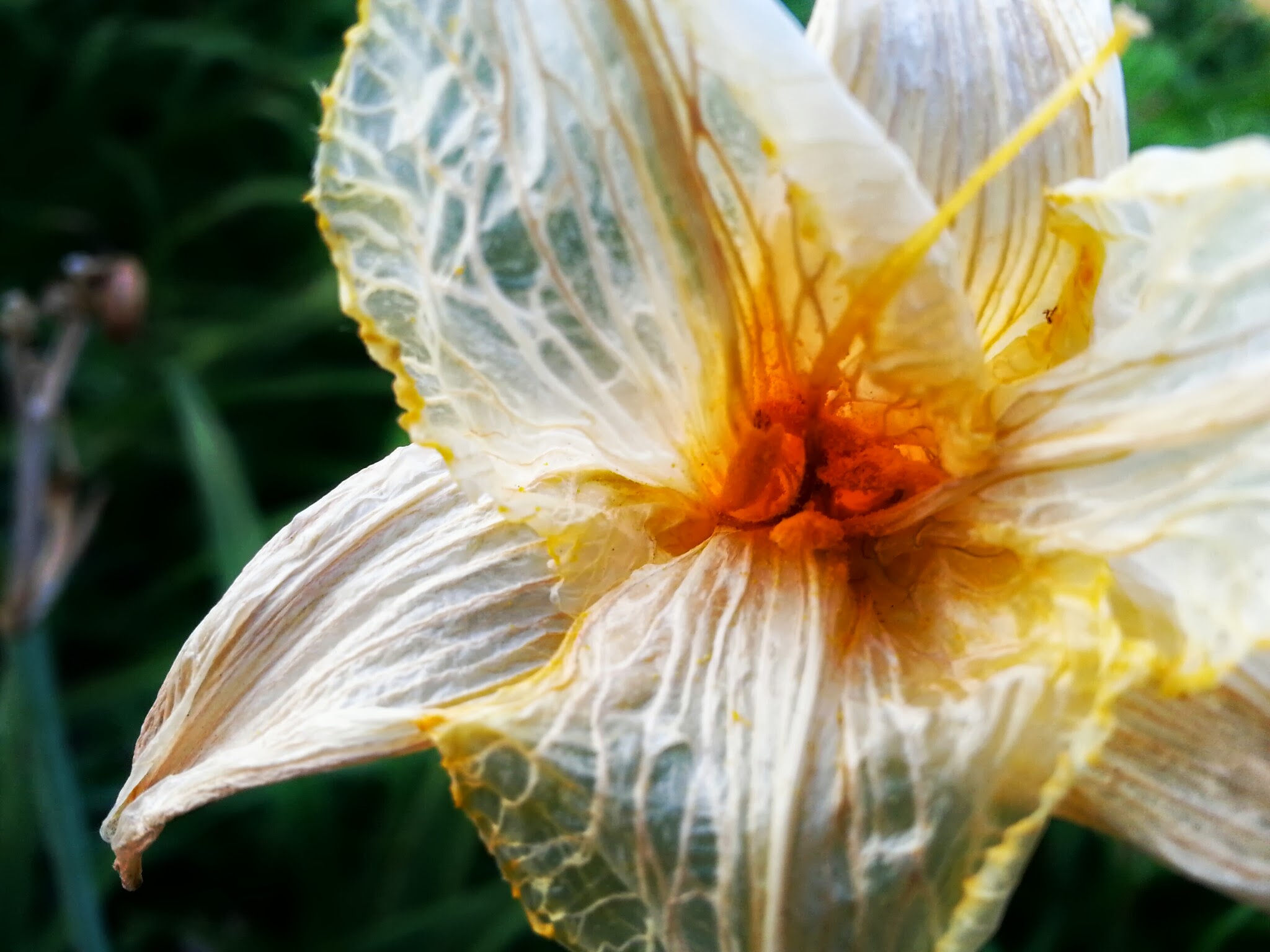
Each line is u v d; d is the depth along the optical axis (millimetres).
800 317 133
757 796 124
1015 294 141
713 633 131
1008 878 119
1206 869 129
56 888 342
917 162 137
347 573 147
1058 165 138
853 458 138
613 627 132
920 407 134
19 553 238
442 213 131
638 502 142
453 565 144
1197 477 125
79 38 485
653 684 128
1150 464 127
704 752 126
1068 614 126
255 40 478
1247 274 122
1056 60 139
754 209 129
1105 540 127
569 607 139
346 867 319
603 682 128
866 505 138
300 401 422
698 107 125
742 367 135
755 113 122
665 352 135
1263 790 130
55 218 445
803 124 121
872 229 124
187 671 152
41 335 422
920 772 124
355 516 150
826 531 136
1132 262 130
